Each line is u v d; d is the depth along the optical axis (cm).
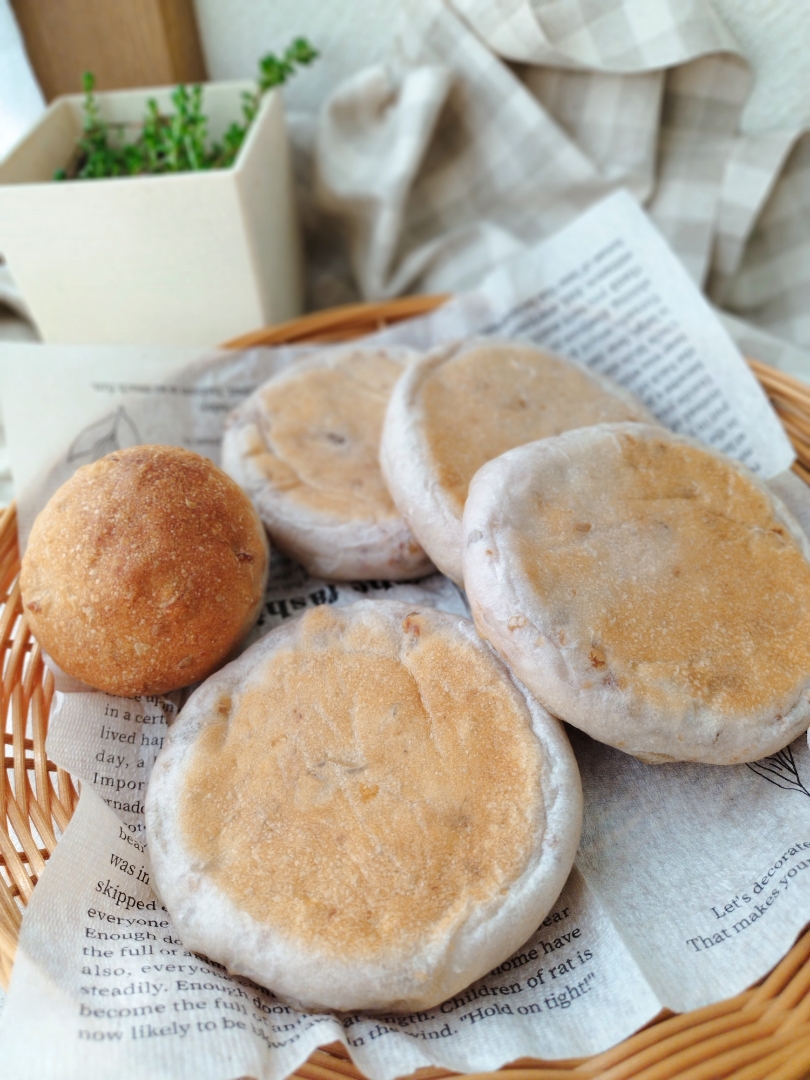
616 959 16
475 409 24
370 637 21
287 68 31
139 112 32
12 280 34
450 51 30
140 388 27
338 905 16
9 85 32
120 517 20
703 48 27
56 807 19
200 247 28
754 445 26
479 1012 16
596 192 32
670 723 18
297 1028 15
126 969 16
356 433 26
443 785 18
